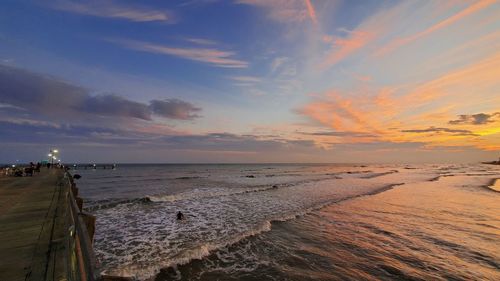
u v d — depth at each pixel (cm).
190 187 3481
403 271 868
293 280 809
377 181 4428
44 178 2159
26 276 395
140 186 3662
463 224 1468
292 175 6356
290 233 1283
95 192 2978
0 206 897
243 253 1023
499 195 2655
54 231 613
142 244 1123
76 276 345
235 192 2802
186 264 916
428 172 8069
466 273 852
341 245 1115
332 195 2630
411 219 1588
